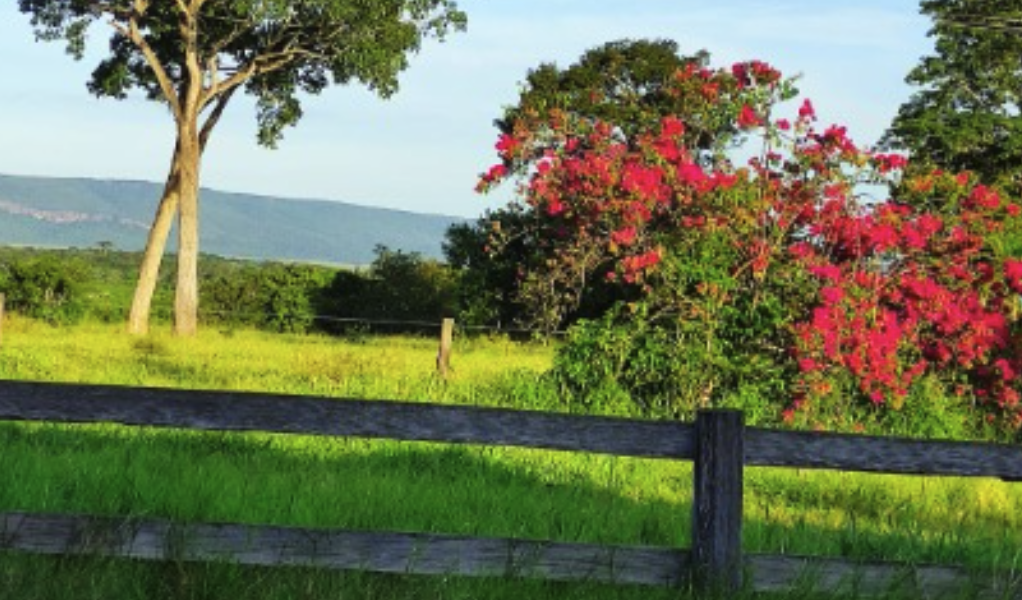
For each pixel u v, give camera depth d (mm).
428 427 7508
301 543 7477
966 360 18312
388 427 7496
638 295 19969
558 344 23000
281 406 7492
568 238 22750
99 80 53906
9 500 9180
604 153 21281
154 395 7461
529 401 17625
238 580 7500
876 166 19781
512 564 7504
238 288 53688
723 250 18562
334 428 7492
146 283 49469
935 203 20047
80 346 29000
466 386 19094
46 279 49219
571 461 13188
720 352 17891
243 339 37219
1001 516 12148
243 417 7477
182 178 49906
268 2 46188
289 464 11797
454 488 10953
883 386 17688
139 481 9891
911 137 60625
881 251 19219
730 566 7496
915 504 12352
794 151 19641
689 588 7488
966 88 62500
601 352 17828
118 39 53844
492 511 9984
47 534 7414
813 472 13805
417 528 9219
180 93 53750
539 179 21500
